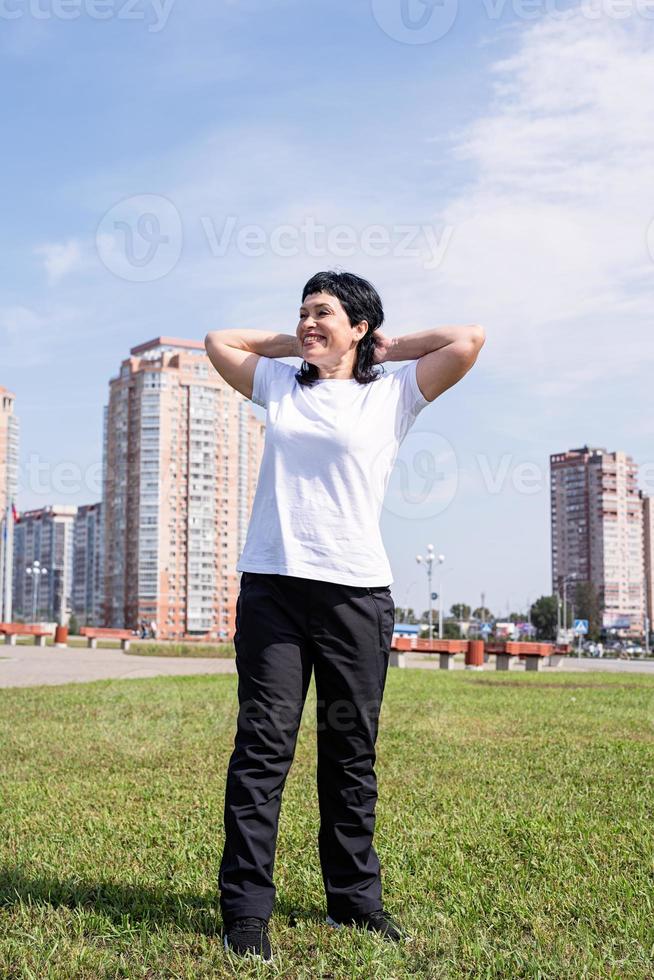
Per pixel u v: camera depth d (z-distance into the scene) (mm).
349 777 2557
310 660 2545
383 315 2730
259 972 2238
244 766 2455
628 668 25250
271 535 2521
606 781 4965
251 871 2408
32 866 3244
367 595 2516
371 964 2311
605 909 2816
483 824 3912
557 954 2434
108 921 2635
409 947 2494
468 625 79812
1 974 2254
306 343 2666
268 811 2441
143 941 2486
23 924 2604
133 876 3125
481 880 3133
